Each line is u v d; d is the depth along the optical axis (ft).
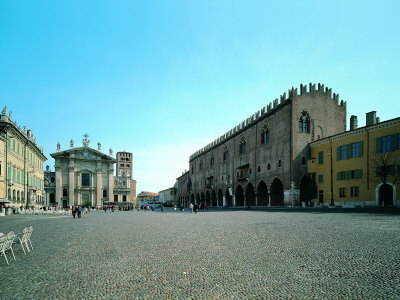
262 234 49.98
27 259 34.19
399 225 56.08
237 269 26.86
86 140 357.41
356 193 153.07
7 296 21.24
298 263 28.32
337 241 39.47
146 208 306.14
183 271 26.78
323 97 204.13
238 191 269.85
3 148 164.55
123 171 481.87
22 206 189.06
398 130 132.57
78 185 345.31
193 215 138.72
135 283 23.66
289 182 190.49
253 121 238.48
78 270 28.25
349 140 158.51
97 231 65.00
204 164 356.79
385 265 26.68
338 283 22.30
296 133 191.62
